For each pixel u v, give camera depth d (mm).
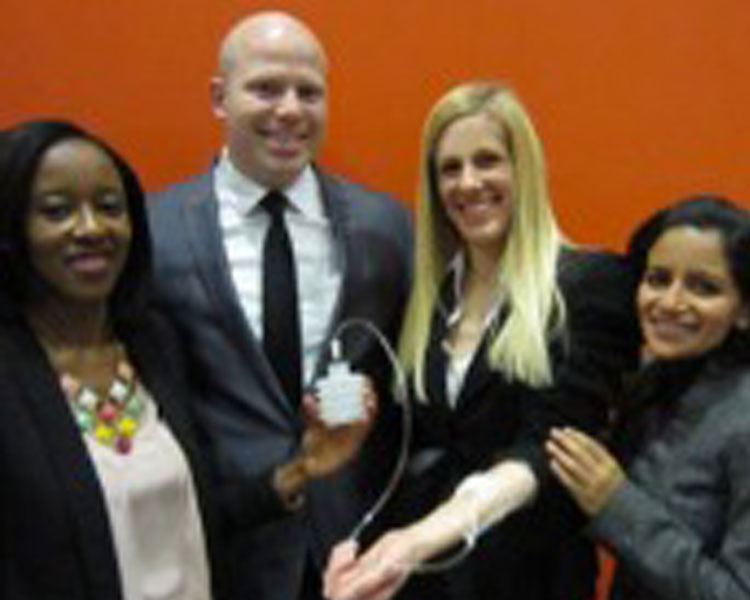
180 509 1384
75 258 1312
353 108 2035
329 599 1355
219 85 1780
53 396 1296
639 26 2018
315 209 1812
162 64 2020
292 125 1716
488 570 1534
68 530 1259
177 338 1575
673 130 2047
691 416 1364
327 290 1774
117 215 1356
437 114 1616
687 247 1350
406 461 1698
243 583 1707
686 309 1349
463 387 1557
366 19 2014
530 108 2035
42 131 1319
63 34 2014
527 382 1502
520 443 1490
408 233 1881
